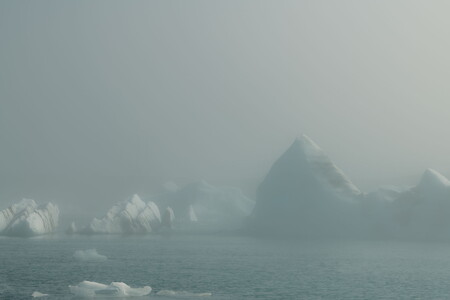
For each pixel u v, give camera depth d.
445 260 96.31
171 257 99.06
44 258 94.12
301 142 144.75
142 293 62.25
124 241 129.88
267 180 145.38
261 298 62.22
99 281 71.94
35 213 140.38
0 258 93.56
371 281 74.19
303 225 138.00
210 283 71.38
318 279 75.62
